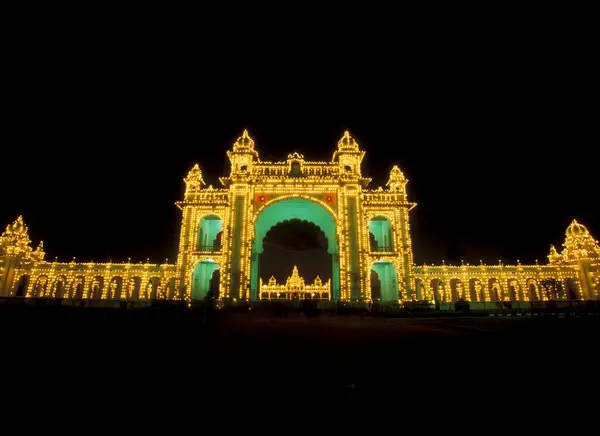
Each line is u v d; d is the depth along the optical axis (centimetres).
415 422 377
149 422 370
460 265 4231
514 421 378
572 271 3906
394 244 3953
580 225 4059
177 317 1783
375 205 4072
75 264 3969
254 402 442
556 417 389
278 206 4150
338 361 702
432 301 3766
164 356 730
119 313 1659
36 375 540
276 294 4866
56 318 1361
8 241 3931
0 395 445
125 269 3953
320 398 459
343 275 3719
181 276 3803
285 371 611
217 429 356
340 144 4309
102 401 434
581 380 552
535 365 661
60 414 387
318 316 2625
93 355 709
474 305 3186
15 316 1365
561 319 1831
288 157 4197
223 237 3928
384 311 2978
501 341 1009
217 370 614
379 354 784
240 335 1156
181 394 470
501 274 3962
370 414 402
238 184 4006
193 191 4159
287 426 366
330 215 4003
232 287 3638
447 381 545
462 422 376
